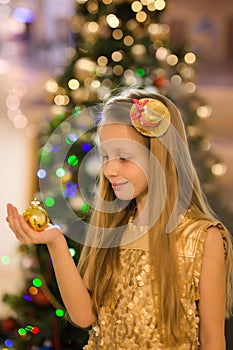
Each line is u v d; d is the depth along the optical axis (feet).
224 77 28.07
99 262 7.53
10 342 11.93
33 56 29.19
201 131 12.77
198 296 7.16
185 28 30.81
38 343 11.71
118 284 7.39
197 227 7.23
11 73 27.84
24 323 11.76
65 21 29.35
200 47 30.76
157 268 7.18
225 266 7.31
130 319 7.25
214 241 7.20
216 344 7.15
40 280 11.16
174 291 7.12
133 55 12.21
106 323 7.42
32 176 18.31
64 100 11.95
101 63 12.14
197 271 7.14
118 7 12.37
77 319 7.52
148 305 7.20
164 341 7.13
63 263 7.29
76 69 12.22
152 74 12.23
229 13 30.86
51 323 11.51
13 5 28.94
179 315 7.11
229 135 25.20
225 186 18.25
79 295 7.41
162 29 12.68
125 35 12.35
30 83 27.25
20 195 22.54
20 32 29.30
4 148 25.29
